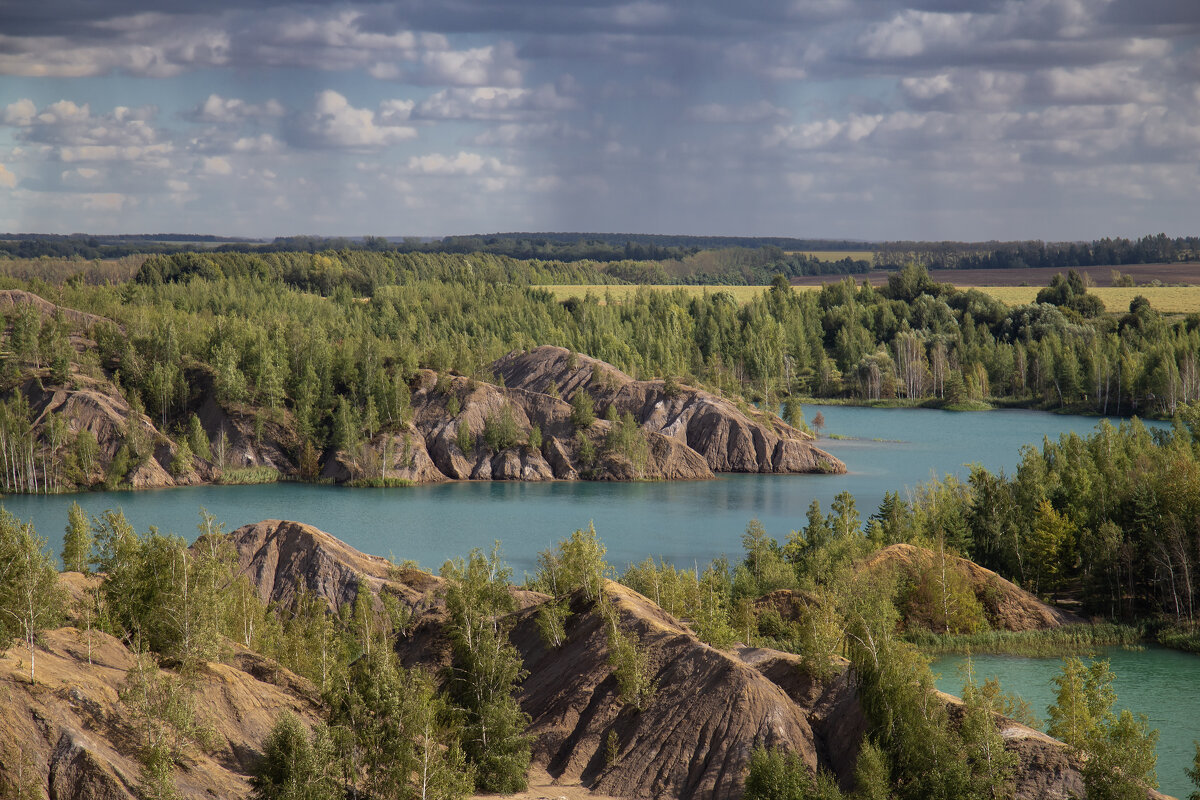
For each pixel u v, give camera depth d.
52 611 53.62
